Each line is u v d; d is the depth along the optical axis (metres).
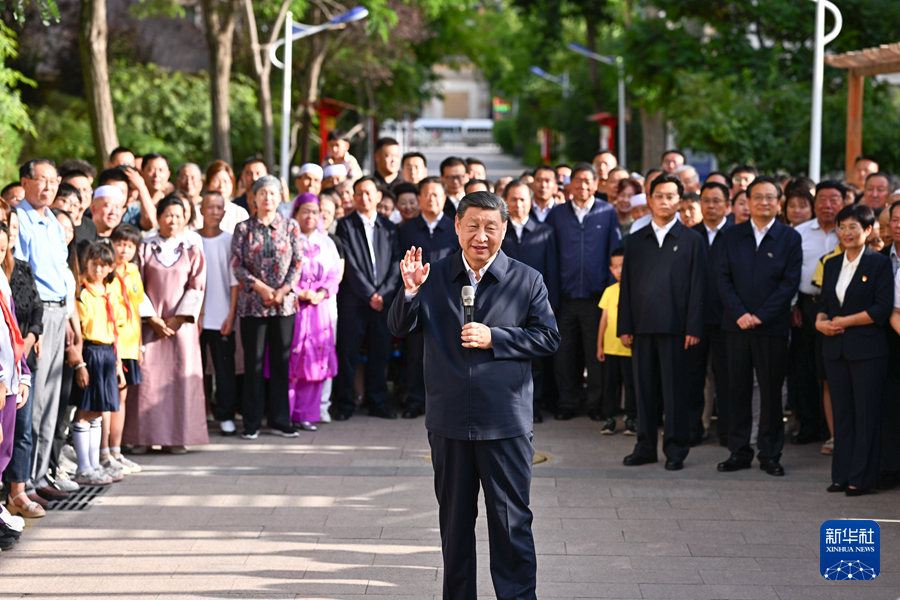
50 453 6.17
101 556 5.05
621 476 6.66
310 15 21.47
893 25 18.33
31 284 5.45
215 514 5.75
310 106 19.80
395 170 10.23
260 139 24.03
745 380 6.73
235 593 4.59
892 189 9.95
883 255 6.08
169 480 6.48
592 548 5.21
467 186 8.66
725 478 6.59
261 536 5.37
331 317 8.12
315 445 7.51
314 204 8.10
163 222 7.20
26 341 5.38
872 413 6.06
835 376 6.17
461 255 4.18
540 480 6.55
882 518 5.70
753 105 17.00
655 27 20.12
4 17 19.70
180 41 26.53
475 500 4.15
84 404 6.19
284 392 7.75
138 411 7.07
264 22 23.00
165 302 7.11
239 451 7.30
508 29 36.41
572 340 8.63
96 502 5.97
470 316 4.01
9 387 4.95
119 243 6.68
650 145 25.19
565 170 10.88
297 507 5.89
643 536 5.40
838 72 18.23
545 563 4.99
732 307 6.68
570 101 36.72
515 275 4.16
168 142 23.02
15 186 6.43
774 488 6.34
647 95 21.55
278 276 7.59
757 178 6.69
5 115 13.18
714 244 7.43
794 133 16.62
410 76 29.67
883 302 5.96
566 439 7.87
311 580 4.75
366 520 5.66
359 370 9.16
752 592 4.62
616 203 9.29
